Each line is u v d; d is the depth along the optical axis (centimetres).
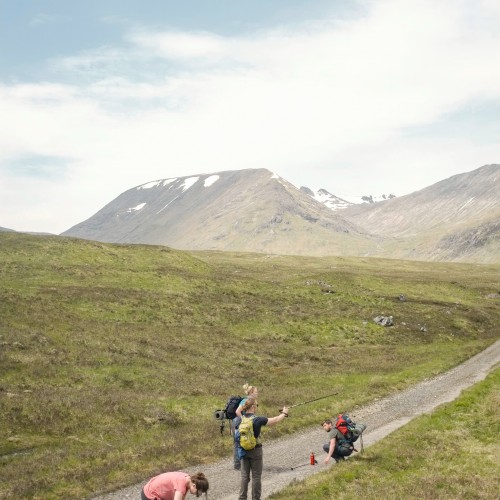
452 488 1612
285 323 6131
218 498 1695
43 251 7300
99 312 5306
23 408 2680
